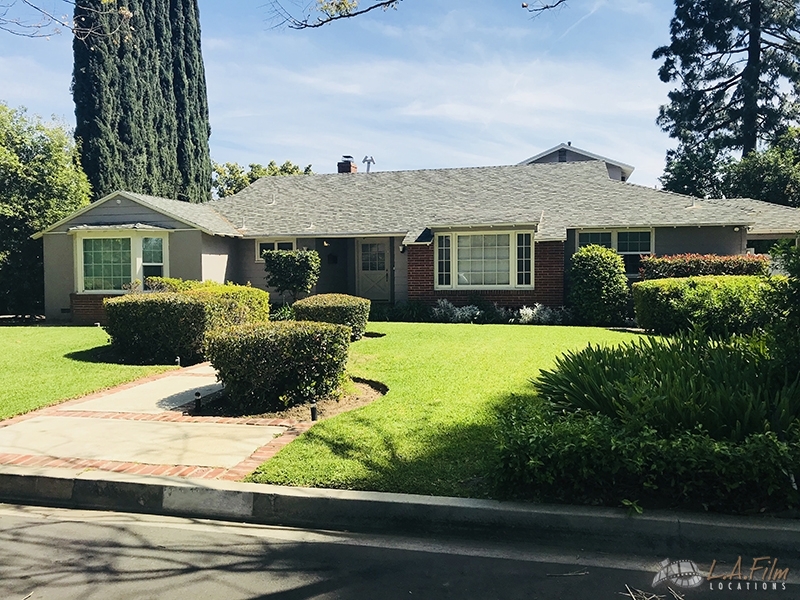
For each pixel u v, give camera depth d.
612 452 4.07
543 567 3.62
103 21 9.38
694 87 36.94
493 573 3.55
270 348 7.00
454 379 7.98
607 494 4.18
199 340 10.62
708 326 11.68
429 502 4.19
